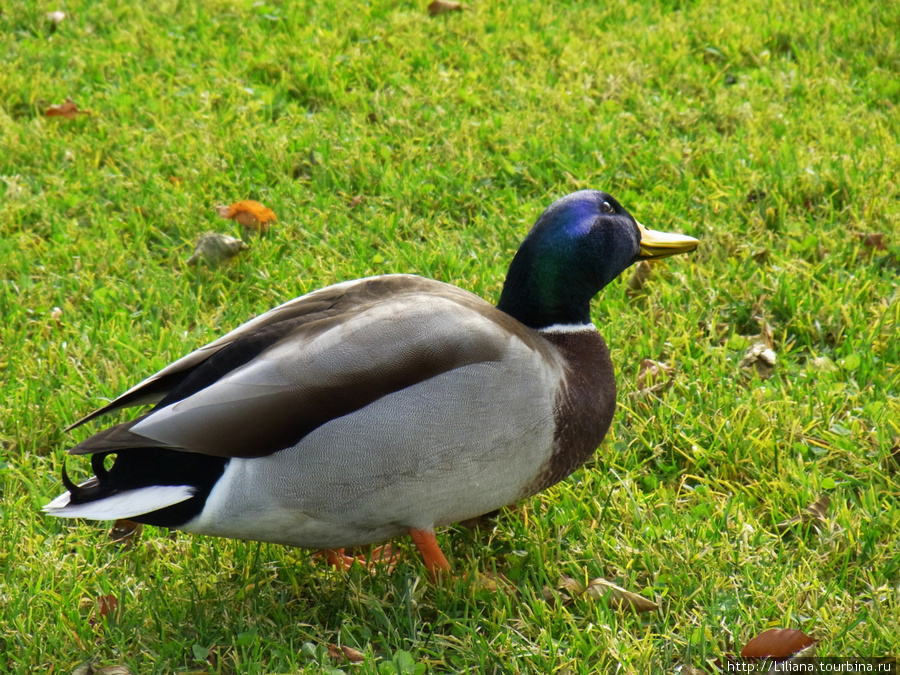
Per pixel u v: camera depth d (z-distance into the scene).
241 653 4.27
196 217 7.22
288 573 4.64
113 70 9.34
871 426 5.40
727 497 5.02
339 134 8.23
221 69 9.21
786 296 6.34
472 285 6.50
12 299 6.37
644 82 9.23
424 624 4.43
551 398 4.37
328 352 4.05
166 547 4.82
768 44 10.05
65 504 4.03
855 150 7.88
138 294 6.51
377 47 9.78
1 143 8.02
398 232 7.23
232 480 4.05
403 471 4.13
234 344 4.26
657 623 4.34
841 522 4.75
